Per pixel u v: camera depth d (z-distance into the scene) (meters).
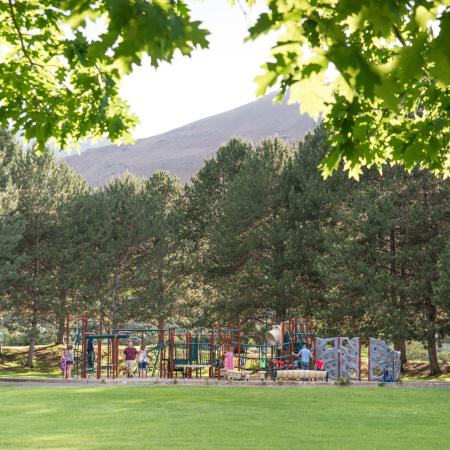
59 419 15.08
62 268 46.59
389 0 2.75
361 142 5.36
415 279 37.44
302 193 43.62
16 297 44.06
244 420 15.02
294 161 45.59
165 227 49.34
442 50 2.81
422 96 5.91
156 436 12.63
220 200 52.75
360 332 37.25
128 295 50.81
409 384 26.39
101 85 8.01
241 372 27.72
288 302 41.78
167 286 50.12
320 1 3.10
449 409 17.70
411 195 38.84
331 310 37.75
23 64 8.41
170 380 27.12
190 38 3.01
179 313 49.50
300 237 41.66
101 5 3.59
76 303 45.91
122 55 3.02
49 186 48.03
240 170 49.75
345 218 39.16
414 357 52.53
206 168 55.84
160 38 2.90
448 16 2.78
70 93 8.33
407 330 35.75
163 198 56.09
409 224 37.50
